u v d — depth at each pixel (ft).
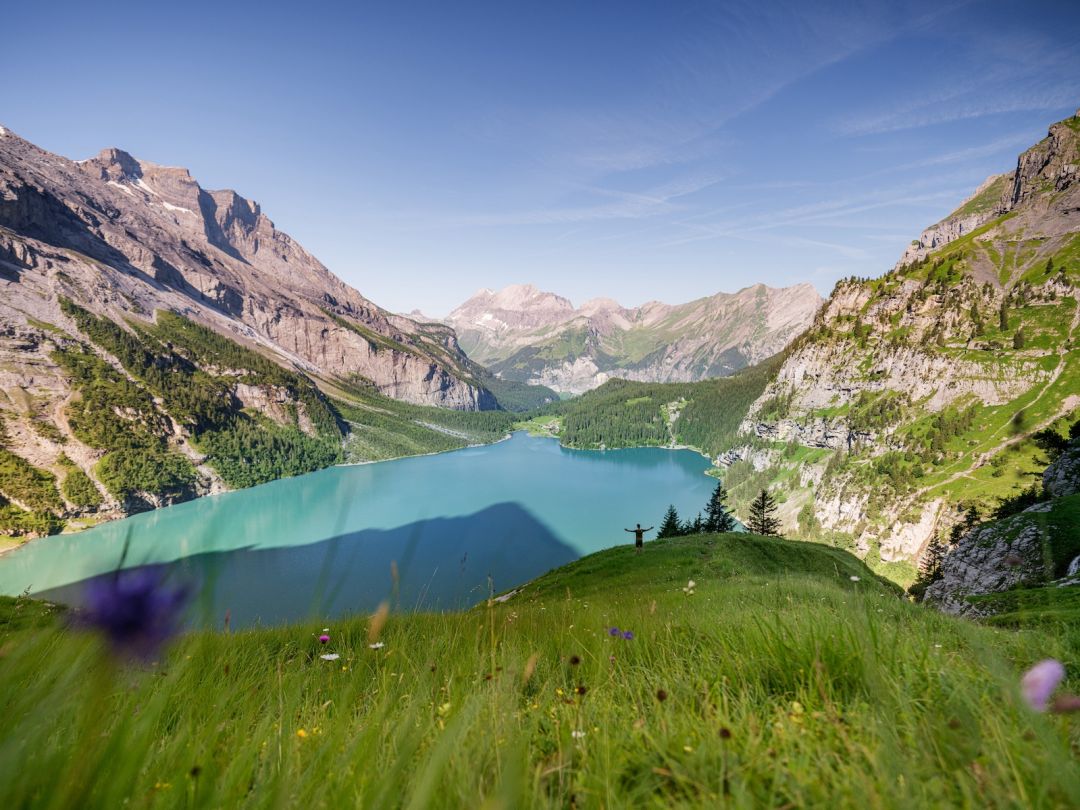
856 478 600.39
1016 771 8.26
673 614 20.67
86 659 6.36
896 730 9.55
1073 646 14.17
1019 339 645.10
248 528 590.96
